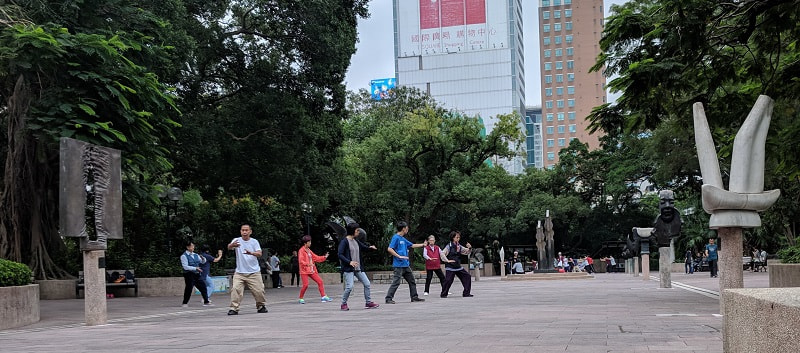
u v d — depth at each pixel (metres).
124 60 16.72
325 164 31.53
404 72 172.75
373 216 44.78
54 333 10.86
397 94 54.97
